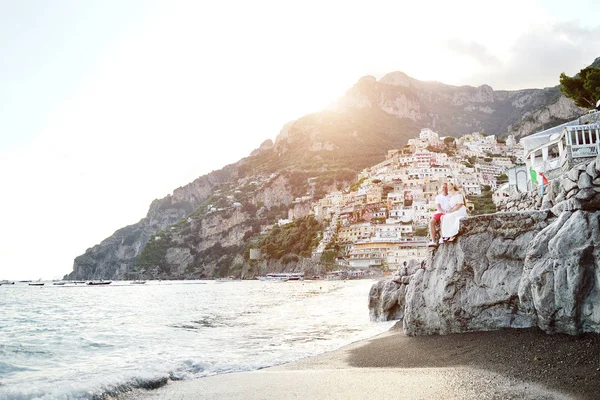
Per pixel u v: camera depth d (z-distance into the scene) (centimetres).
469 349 1178
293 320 3234
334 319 3133
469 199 18462
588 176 1043
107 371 1526
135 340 2323
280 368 1384
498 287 1295
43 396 1012
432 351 1270
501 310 1298
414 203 19550
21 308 5656
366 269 18325
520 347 1059
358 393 926
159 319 3716
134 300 7869
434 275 1506
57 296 10200
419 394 870
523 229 1278
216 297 8519
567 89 5716
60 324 3366
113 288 17612
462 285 1395
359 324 2636
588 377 808
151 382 1160
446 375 991
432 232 1545
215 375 1267
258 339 2242
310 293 8788
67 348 2084
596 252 980
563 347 969
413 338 1530
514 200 3738
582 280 987
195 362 1468
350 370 1198
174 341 2258
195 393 1045
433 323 1485
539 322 1099
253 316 3803
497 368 973
